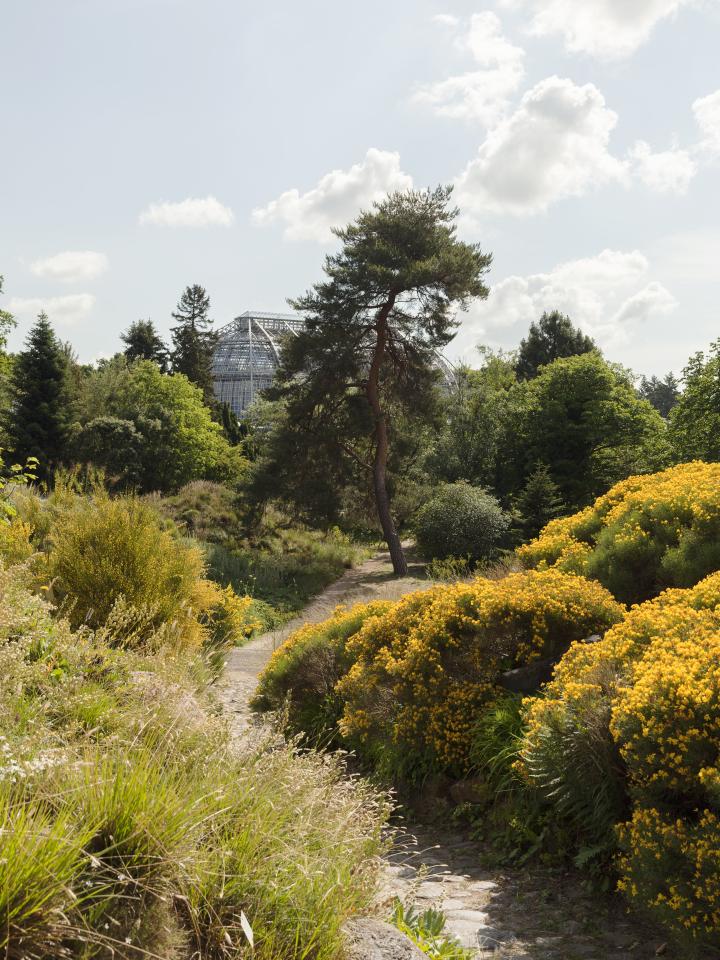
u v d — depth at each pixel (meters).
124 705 3.97
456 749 6.11
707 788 3.56
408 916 3.44
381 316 29.61
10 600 4.91
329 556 32.56
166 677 4.49
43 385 43.72
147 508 9.80
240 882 2.48
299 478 30.64
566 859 4.75
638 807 4.00
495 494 41.88
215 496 31.80
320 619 18.25
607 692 4.71
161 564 8.97
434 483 42.41
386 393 31.53
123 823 2.37
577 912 4.12
